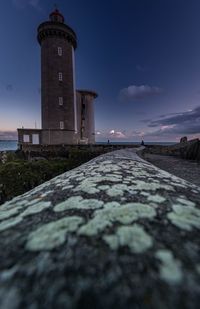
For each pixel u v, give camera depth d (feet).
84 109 150.41
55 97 100.68
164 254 3.01
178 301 2.24
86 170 11.43
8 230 3.97
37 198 6.35
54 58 100.27
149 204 5.16
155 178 8.96
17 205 5.88
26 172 19.33
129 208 4.83
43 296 2.35
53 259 2.95
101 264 2.81
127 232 3.66
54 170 22.30
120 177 8.72
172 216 4.40
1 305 2.28
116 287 2.42
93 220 4.18
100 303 2.23
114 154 24.53
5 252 3.20
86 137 150.71
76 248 3.19
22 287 2.49
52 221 4.25
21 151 69.97
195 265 2.80
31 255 3.07
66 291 2.39
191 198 6.07
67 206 5.15
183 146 65.05
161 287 2.41
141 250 3.11
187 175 24.44
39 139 103.91
